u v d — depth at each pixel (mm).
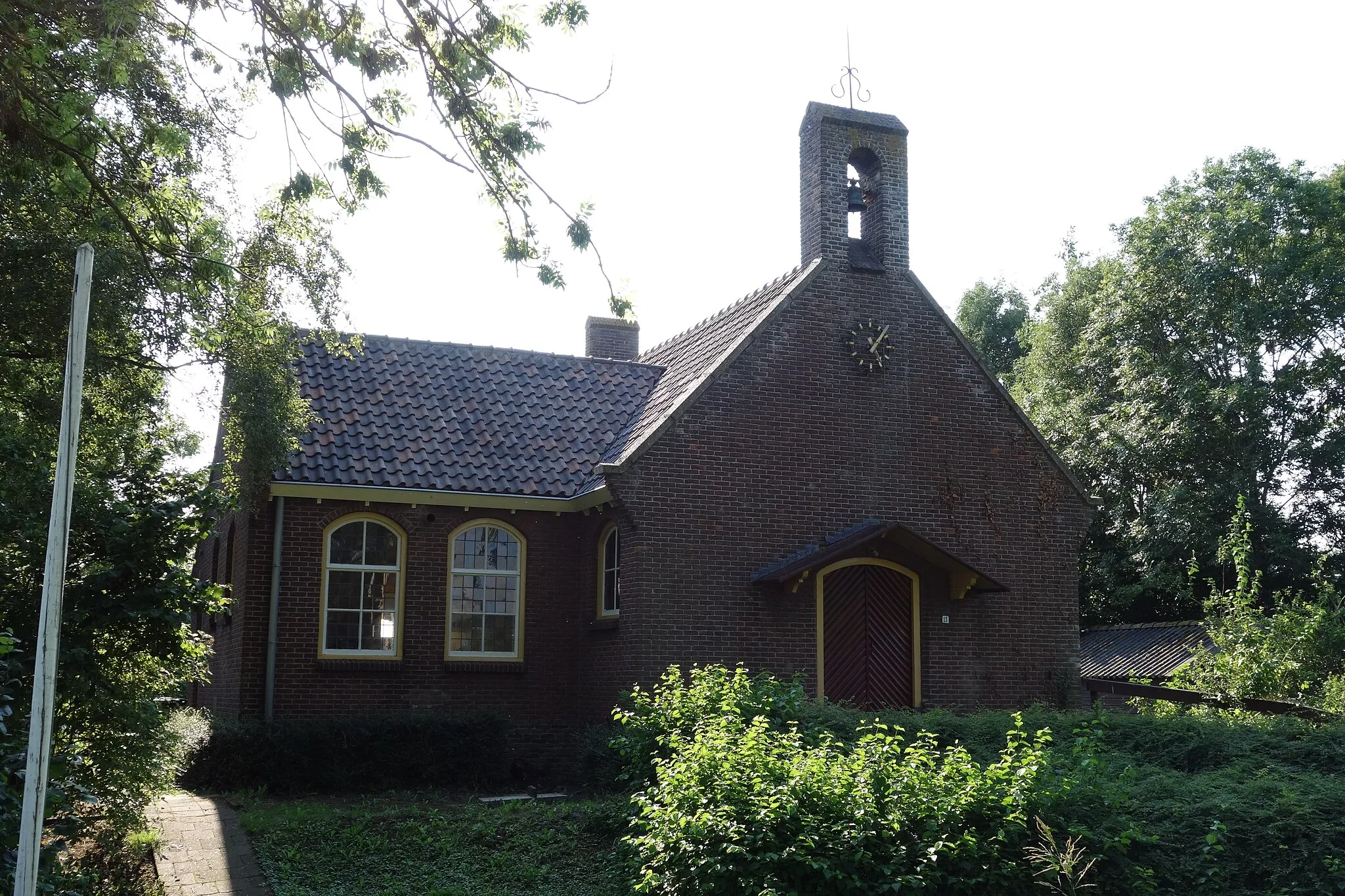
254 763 16531
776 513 19062
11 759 7844
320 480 18391
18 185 13312
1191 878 11031
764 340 19438
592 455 20984
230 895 11500
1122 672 29531
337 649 18750
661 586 18125
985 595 20234
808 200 20828
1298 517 33250
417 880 12141
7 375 14914
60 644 10695
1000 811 10781
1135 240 35219
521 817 13992
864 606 19422
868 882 10039
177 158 14086
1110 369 37219
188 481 11945
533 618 19906
